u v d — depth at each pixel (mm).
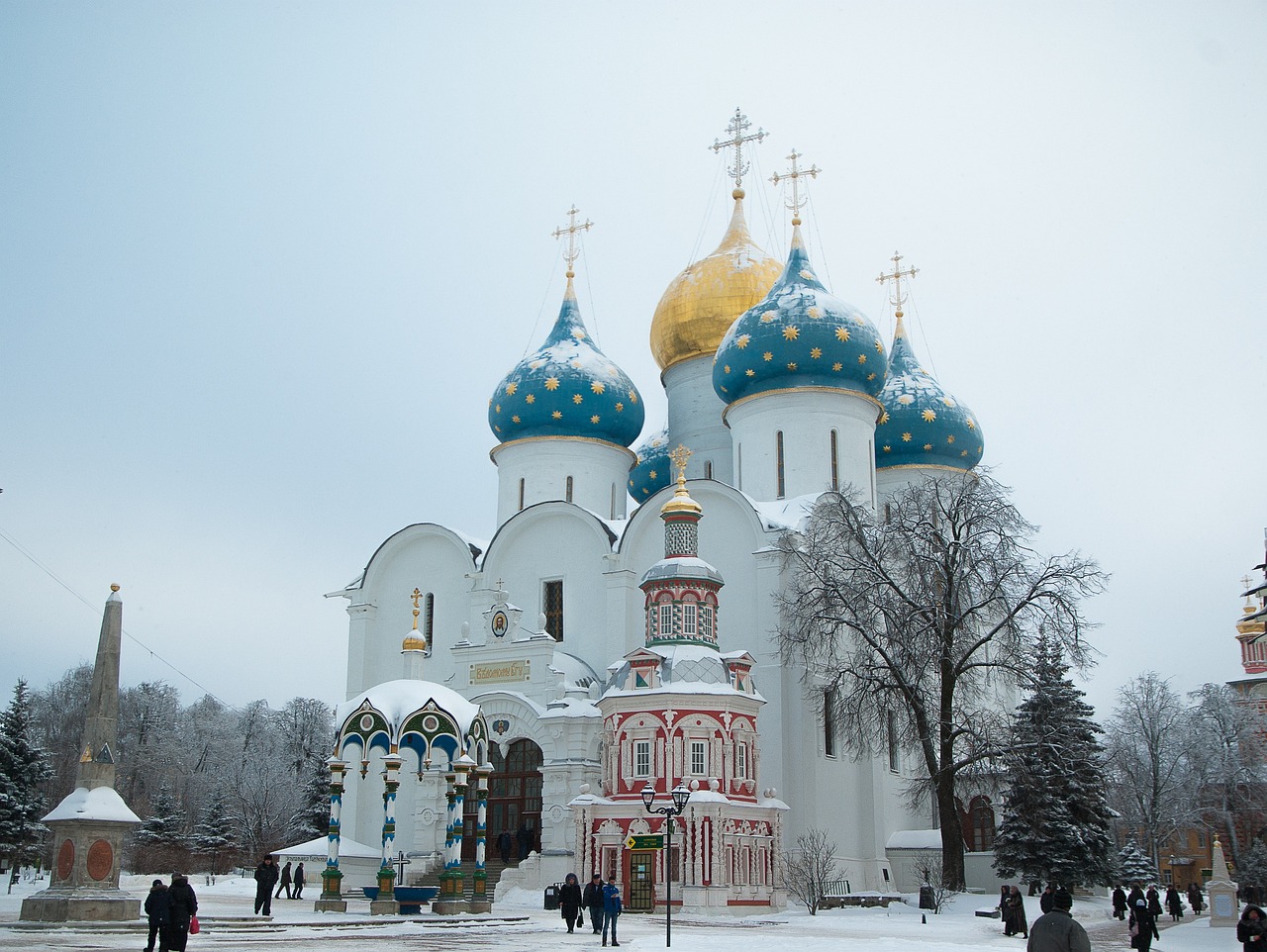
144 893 43906
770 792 41469
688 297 62781
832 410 54906
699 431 61750
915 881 49969
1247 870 65812
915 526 44594
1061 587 44000
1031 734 46875
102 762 28750
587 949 25469
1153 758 72938
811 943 27312
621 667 42406
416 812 48969
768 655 47219
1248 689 83875
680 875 38625
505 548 54906
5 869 64688
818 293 56812
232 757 98750
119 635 29672
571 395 58750
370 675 56531
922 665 43062
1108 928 39094
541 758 47969
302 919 31688
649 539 51906
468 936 29312
